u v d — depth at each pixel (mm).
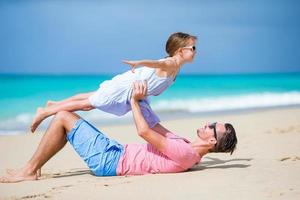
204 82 62969
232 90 51844
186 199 9086
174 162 11188
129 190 9891
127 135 19844
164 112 33781
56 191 10070
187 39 11641
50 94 49562
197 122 23406
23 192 10094
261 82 65688
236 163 12359
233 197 9070
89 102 11828
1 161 14703
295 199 8820
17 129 26484
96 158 11297
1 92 47719
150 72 11484
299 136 16766
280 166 11766
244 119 23531
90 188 10203
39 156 11336
